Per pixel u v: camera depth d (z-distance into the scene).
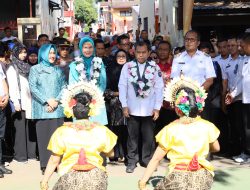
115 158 8.49
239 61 8.11
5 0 21.41
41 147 7.61
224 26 14.42
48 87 7.47
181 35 14.89
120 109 8.08
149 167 4.74
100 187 4.47
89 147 4.57
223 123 8.86
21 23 15.50
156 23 21.19
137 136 7.82
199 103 4.70
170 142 4.61
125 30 49.69
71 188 4.42
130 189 6.89
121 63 8.21
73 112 4.73
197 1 13.43
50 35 24.23
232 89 8.23
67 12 39.06
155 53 9.23
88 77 7.50
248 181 7.20
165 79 8.20
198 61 7.43
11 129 8.70
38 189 6.94
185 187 4.45
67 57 8.34
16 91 8.28
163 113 8.31
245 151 8.35
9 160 8.70
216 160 8.48
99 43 8.66
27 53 8.80
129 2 50.75
